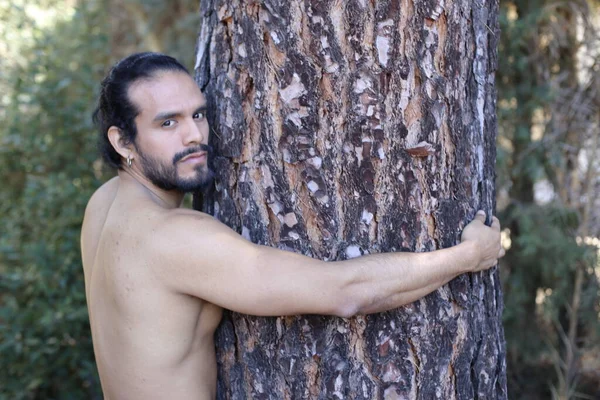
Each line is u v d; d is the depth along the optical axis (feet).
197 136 5.59
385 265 5.30
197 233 5.28
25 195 13.76
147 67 5.60
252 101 5.82
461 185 5.93
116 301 5.54
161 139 5.58
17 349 12.67
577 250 12.96
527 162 13.57
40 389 14.15
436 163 5.75
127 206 5.80
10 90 14.69
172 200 6.11
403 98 5.61
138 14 20.74
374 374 5.66
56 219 13.61
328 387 5.63
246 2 5.73
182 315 5.46
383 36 5.51
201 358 5.82
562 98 13.44
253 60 5.74
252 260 5.17
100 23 17.46
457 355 5.93
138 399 5.49
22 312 12.93
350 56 5.53
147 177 5.83
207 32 6.29
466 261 5.67
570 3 13.20
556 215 13.35
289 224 5.69
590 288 13.60
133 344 5.44
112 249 5.65
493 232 6.00
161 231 5.41
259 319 5.80
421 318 5.71
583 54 13.64
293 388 5.74
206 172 5.71
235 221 6.00
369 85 5.53
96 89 14.26
